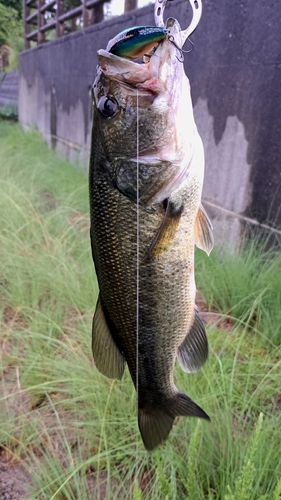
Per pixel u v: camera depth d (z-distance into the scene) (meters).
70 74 1.94
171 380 0.37
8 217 1.01
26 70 2.75
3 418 0.56
